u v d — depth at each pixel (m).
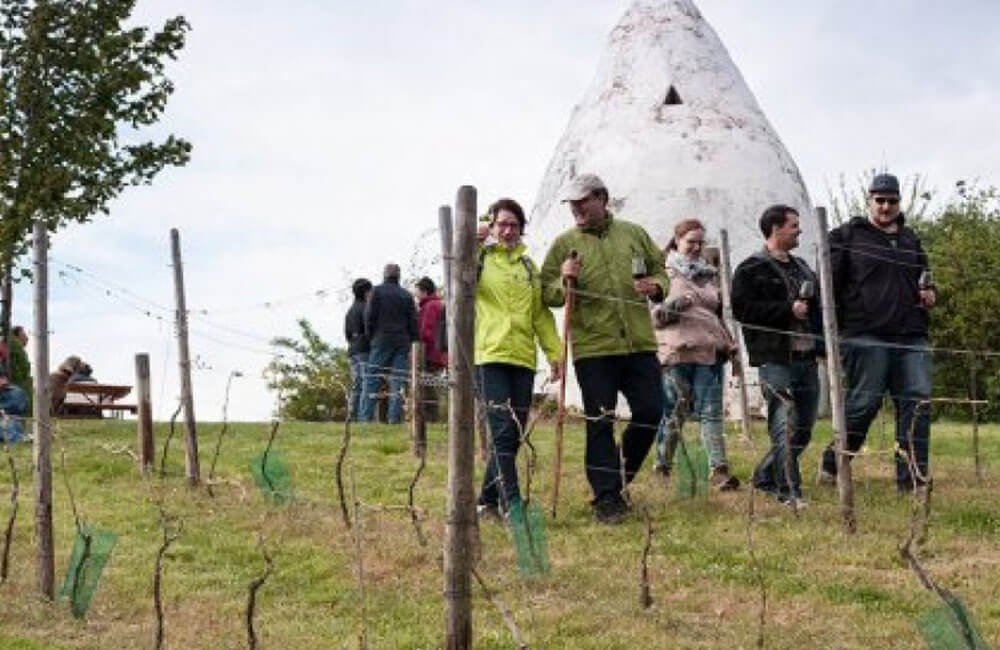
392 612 7.12
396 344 15.34
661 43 17.88
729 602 7.16
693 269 9.94
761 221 9.59
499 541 8.29
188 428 10.73
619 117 17.42
